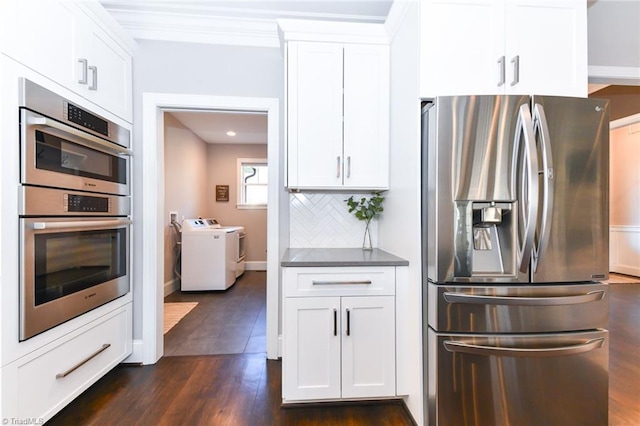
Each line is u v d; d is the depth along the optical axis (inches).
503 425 55.6
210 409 66.7
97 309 71.0
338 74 76.4
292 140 75.9
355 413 65.7
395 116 73.3
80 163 65.6
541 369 55.8
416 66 60.4
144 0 80.0
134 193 86.3
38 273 54.6
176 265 171.3
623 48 83.1
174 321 120.7
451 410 55.4
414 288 61.2
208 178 223.8
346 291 64.6
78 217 64.8
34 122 53.8
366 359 64.9
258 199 231.0
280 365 85.8
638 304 139.5
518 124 55.5
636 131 196.9
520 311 55.2
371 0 80.0
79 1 64.9
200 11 83.7
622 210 205.0
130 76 84.9
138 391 73.1
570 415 56.1
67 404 61.2
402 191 68.3
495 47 60.5
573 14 61.7
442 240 55.7
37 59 55.2
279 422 62.8
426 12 59.5
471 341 54.7
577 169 56.2
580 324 56.1
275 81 90.5
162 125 91.8
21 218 51.8
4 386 49.0
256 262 227.8
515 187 55.8
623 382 75.5
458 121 55.5
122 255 80.3
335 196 90.7
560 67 61.4
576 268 56.2
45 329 55.8
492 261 58.7
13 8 50.7
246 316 126.6
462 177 55.6
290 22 74.6
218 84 89.3
